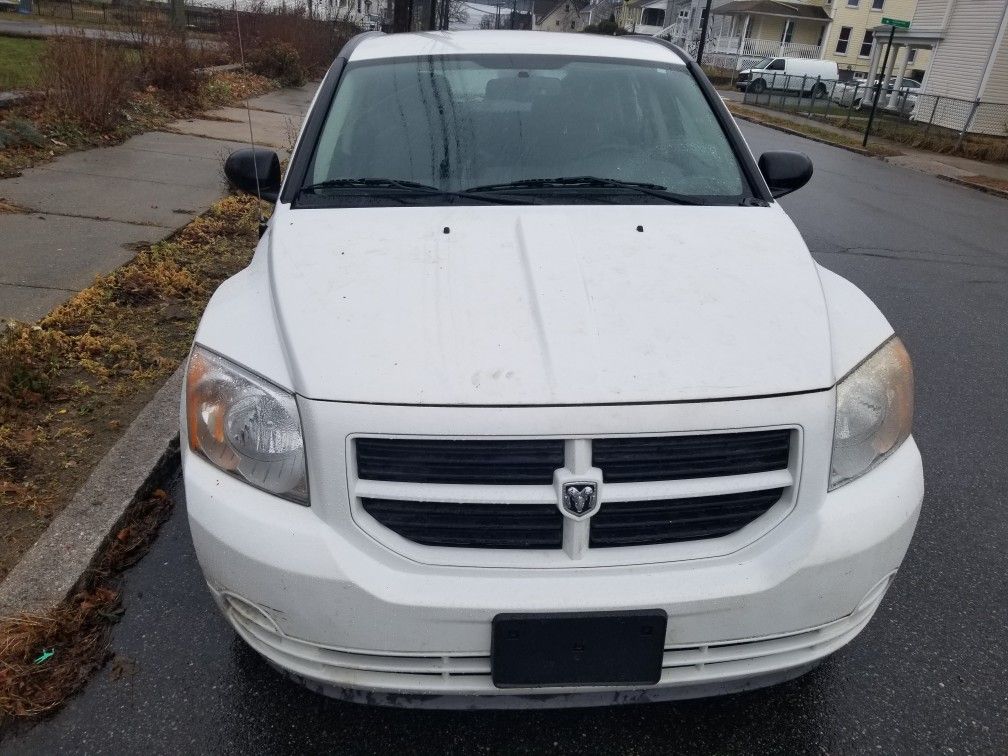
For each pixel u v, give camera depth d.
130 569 3.00
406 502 2.00
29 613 2.64
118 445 3.53
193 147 10.12
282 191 3.01
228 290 2.62
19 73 13.42
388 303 2.25
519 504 1.98
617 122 3.28
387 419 1.97
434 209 2.80
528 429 1.95
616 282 2.36
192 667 2.57
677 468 2.02
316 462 2.00
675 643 2.02
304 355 2.10
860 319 2.44
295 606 2.01
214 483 2.12
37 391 3.97
